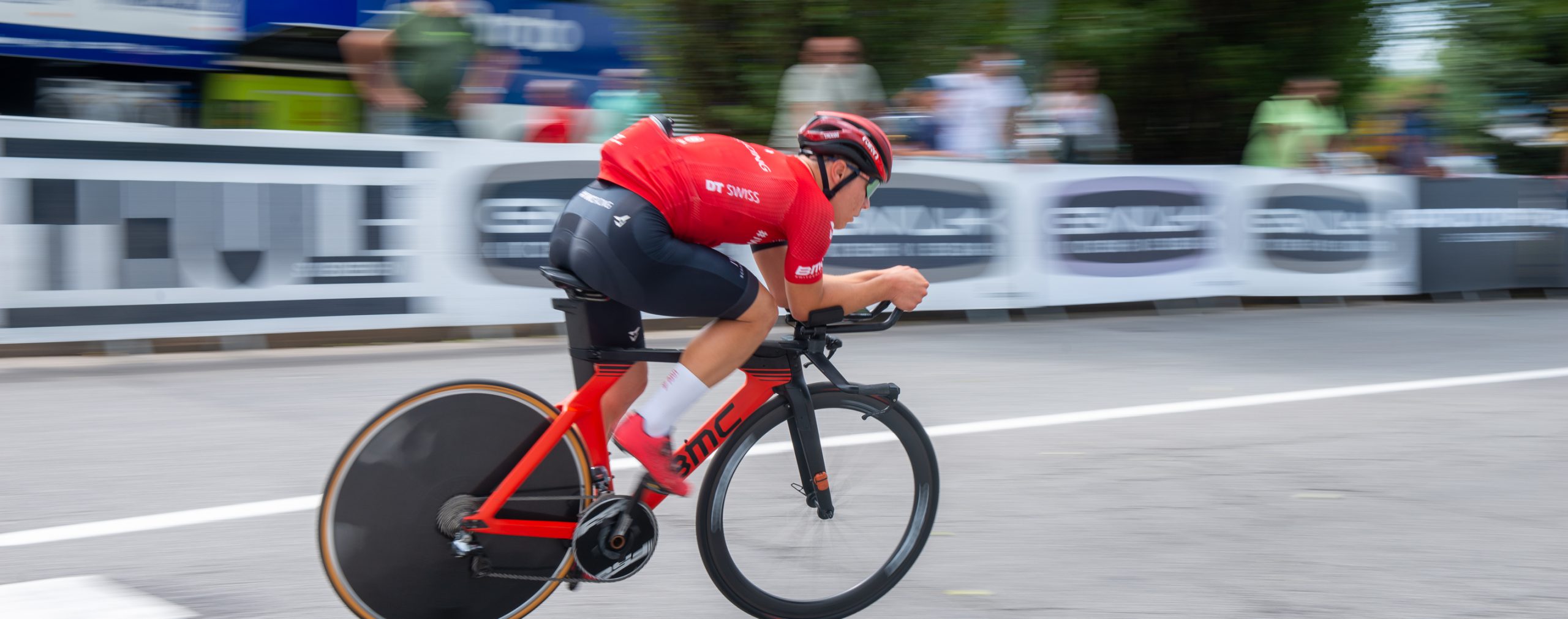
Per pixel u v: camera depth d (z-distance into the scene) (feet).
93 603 10.50
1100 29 39.04
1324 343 26.78
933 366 22.80
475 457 9.43
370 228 23.18
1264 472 15.49
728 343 9.60
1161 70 42.93
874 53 34.81
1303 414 19.01
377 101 26.68
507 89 32.68
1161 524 13.30
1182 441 17.08
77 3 27.48
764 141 34.24
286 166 22.33
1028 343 26.05
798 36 34.06
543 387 20.18
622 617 10.55
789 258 9.69
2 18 26.71
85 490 13.84
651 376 18.93
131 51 28.27
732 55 34.27
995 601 11.08
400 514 9.25
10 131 20.18
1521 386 21.71
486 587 9.61
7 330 20.40
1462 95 46.14
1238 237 32.86
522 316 24.97
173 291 21.61
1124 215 31.09
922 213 28.40
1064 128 33.06
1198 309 32.99
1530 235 37.88
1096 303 30.96
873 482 10.84
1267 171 33.17
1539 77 47.11
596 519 9.57
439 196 23.81
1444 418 18.89
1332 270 34.24
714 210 9.32
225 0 29.07
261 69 29.89
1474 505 14.14
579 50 34.30
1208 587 11.44
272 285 22.38
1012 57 31.24
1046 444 16.79
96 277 21.03
